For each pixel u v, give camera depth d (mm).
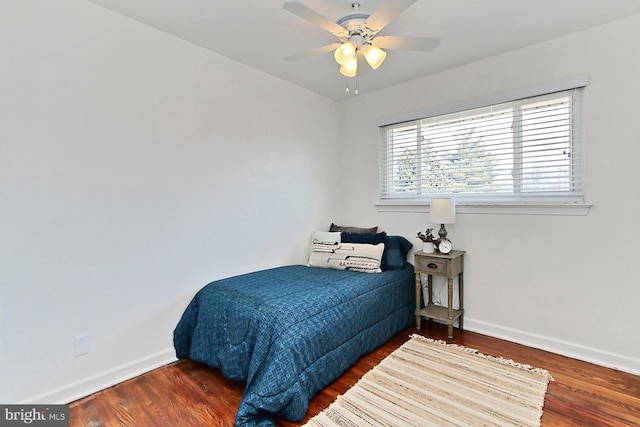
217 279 2537
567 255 2320
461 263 2781
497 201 2646
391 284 2676
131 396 1867
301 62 2666
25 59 1660
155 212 2174
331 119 3604
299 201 3244
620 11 1987
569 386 1925
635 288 2080
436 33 2205
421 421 1626
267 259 2941
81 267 1864
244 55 2543
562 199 2359
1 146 1602
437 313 2750
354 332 2203
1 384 1619
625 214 2102
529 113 2479
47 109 1729
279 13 1975
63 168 1790
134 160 2066
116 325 2008
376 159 3377
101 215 1935
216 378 2072
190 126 2352
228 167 2609
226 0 1845
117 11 1954
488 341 2562
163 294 2227
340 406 1763
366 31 1743
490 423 1605
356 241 3057
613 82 2115
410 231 3158
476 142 2746
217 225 2541
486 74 2617
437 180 2994
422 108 3000
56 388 1780
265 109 2891
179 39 2273
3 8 1602
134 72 2055
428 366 2178
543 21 2080
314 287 2291
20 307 1669
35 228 1707
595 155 2199
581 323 2273
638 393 1850
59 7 1763
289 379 1655
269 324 1812
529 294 2486
